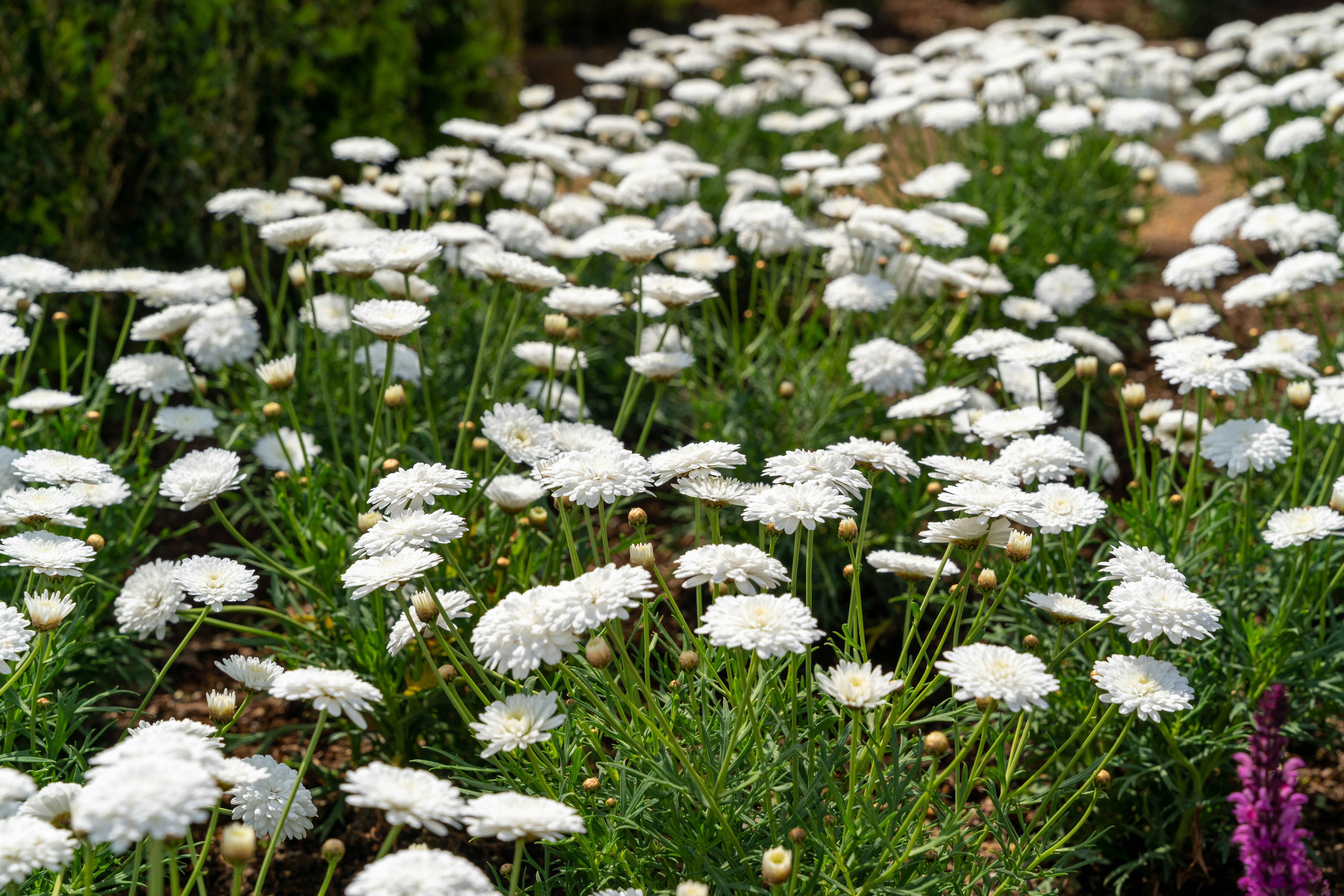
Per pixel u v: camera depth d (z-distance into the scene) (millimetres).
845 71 8539
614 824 2191
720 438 3873
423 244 3146
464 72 6578
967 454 3809
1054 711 2881
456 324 4195
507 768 2264
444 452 3729
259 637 3316
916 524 3680
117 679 3264
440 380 3963
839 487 2438
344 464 3652
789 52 7492
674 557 3678
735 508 3674
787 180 5004
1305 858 2260
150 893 1606
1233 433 2895
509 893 1834
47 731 2344
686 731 2287
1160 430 3434
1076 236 5465
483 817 1731
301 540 3018
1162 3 13164
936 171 4793
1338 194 5867
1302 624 2836
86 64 4406
